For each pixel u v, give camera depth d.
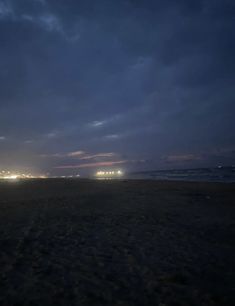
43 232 7.78
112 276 4.62
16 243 6.66
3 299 3.79
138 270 4.89
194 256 5.67
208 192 18.19
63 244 6.57
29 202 14.10
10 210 11.65
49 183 29.39
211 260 5.41
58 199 15.30
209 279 4.47
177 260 5.43
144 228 8.29
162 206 12.64
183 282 4.37
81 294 3.95
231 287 4.16
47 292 4.02
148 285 4.25
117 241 6.84
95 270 4.90
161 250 6.09
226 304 3.64
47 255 5.75
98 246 6.41
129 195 17.12
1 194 18.39
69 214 10.66
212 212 11.06
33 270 4.91
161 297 3.85
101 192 19.09
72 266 5.11
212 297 3.84
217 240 6.93
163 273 4.74
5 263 5.27
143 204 13.30
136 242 6.75
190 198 15.44
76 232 7.79
